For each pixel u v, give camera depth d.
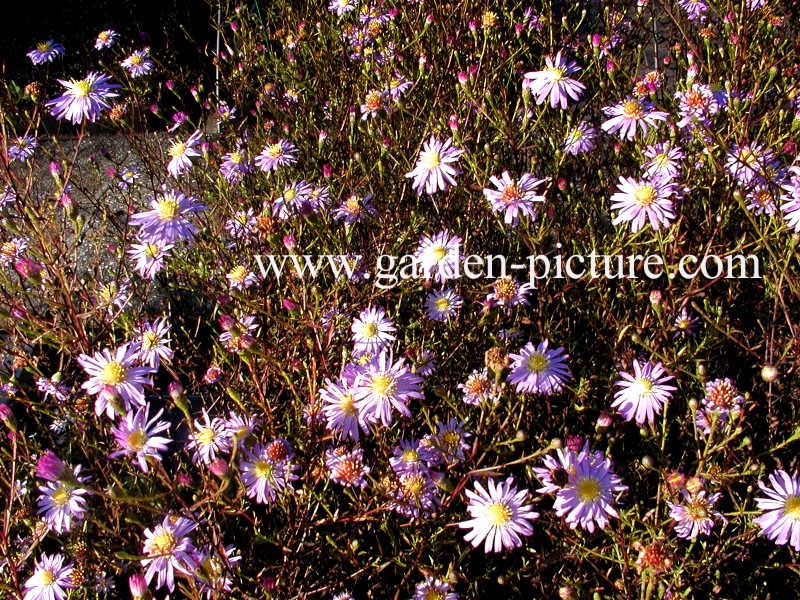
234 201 0.51
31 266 0.35
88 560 0.34
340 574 0.34
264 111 0.66
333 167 0.53
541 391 0.34
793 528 0.29
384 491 0.32
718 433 0.33
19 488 0.34
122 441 0.30
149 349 0.40
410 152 0.51
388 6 0.66
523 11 0.67
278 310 0.44
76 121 0.43
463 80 0.46
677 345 0.40
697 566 0.32
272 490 0.32
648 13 0.70
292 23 0.73
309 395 0.36
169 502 0.31
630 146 0.49
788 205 0.37
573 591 0.30
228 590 0.30
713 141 0.42
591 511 0.29
